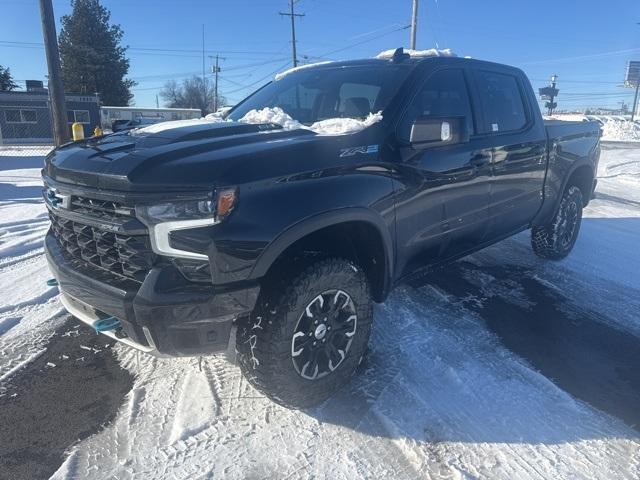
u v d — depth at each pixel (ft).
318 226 8.36
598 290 15.12
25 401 9.29
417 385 9.85
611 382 10.22
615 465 7.89
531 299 14.29
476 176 12.15
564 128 16.51
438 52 12.98
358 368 10.36
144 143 8.95
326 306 8.82
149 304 7.38
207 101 244.63
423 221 10.79
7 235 20.07
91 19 158.61
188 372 10.24
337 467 7.75
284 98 13.03
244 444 8.21
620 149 83.30
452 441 8.34
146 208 7.52
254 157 8.02
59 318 12.57
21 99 116.67
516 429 8.66
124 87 167.53
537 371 10.50
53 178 9.28
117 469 7.65
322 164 8.71
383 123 10.16
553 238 17.15
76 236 9.02
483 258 18.04
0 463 7.76
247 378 8.65
